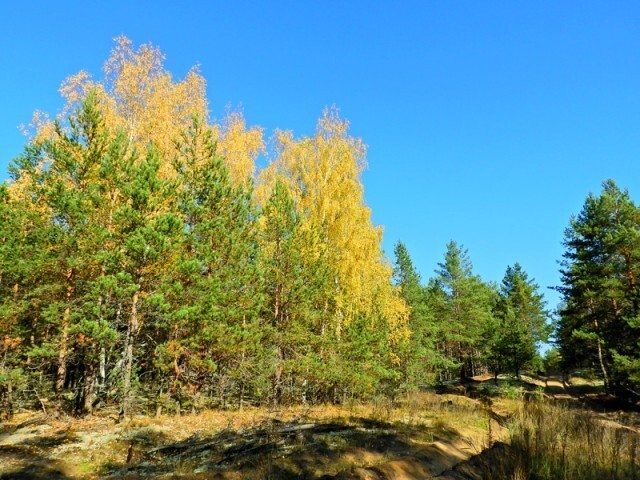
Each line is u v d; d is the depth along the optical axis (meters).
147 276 14.23
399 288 24.67
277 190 19.55
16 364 15.34
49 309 13.32
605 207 28.91
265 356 17.44
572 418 11.77
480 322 44.19
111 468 9.25
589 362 30.72
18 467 9.11
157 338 18.23
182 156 17.28
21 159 14.17
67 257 13.68
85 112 15.06
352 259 21.30
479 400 26.62
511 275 58.72
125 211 13.39
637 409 24.89
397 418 16.02
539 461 8.49
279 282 18.70
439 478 8.63
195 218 16.14
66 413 14.70
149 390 16.88
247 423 13.79
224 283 15.67
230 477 8.18
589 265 27.98
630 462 8.30
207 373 16.84
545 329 51.16
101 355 14.57
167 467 9.05
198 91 21.12
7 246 13.54
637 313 24.81
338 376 19.45
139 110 19.72
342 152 23.12
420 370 32.25
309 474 8.46
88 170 14.58
